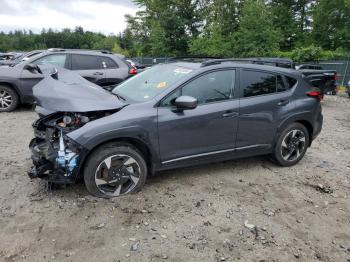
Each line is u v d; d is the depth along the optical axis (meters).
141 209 3.96
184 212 3.95
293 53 27.03
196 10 44.03
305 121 5.45
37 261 3.06
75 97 3.93
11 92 9.03
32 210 3.84
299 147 5.52
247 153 5.04
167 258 3.17
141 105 4.21
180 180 4.77
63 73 4.95
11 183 4.48
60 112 4.23
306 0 41.56
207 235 3.54
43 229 3.51
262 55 26.59
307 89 5.47
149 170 4.47
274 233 3.64
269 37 26.70
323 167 5.60
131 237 3.45
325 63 24.92
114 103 4.07
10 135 6.78
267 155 5.70
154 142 4.22
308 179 5.07
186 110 4.40
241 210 4.05
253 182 4.84
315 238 3.60
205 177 4.91
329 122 9.76
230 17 39.56
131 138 4.09
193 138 4.48
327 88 14.25
